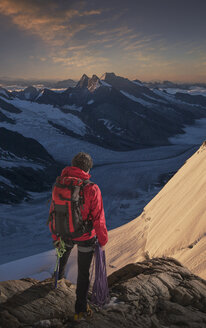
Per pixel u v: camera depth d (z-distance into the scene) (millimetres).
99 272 2436
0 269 13086
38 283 2902
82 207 2275
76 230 2281
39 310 2465
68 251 2711
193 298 2787
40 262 13750
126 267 3553
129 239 14023
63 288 2791
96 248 2443
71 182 2289
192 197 8211
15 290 2734
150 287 2850
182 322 2422
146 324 2373
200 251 4848
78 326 2328
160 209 13039
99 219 2322
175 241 6633
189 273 3227
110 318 2438
